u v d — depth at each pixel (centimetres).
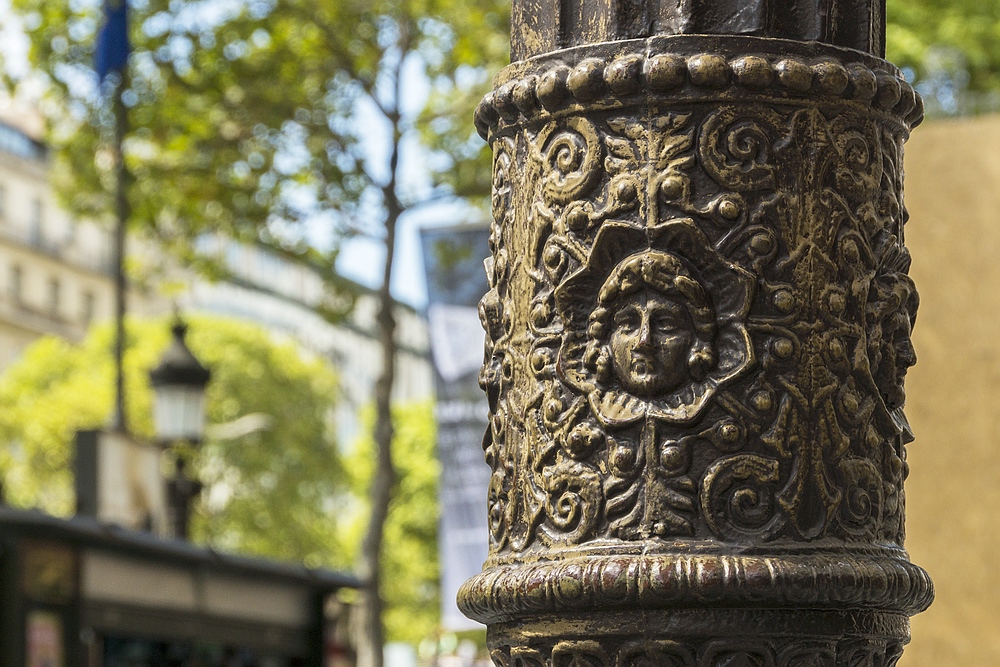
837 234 212
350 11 1781
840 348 209
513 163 227
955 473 765
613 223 210
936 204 789
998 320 766
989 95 1203
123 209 1647
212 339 4600
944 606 760
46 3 1855
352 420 8338
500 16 1789
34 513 941
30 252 7200
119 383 1544
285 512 4478
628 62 210
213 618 1148
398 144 1775
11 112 7156
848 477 208
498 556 222
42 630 946
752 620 198
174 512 1262
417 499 5147
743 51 211
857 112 216
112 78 1756
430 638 5047
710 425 205
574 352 214
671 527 204
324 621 1294
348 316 1856
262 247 1894
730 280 207
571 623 204
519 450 220
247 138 1841
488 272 236
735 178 208
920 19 2066
